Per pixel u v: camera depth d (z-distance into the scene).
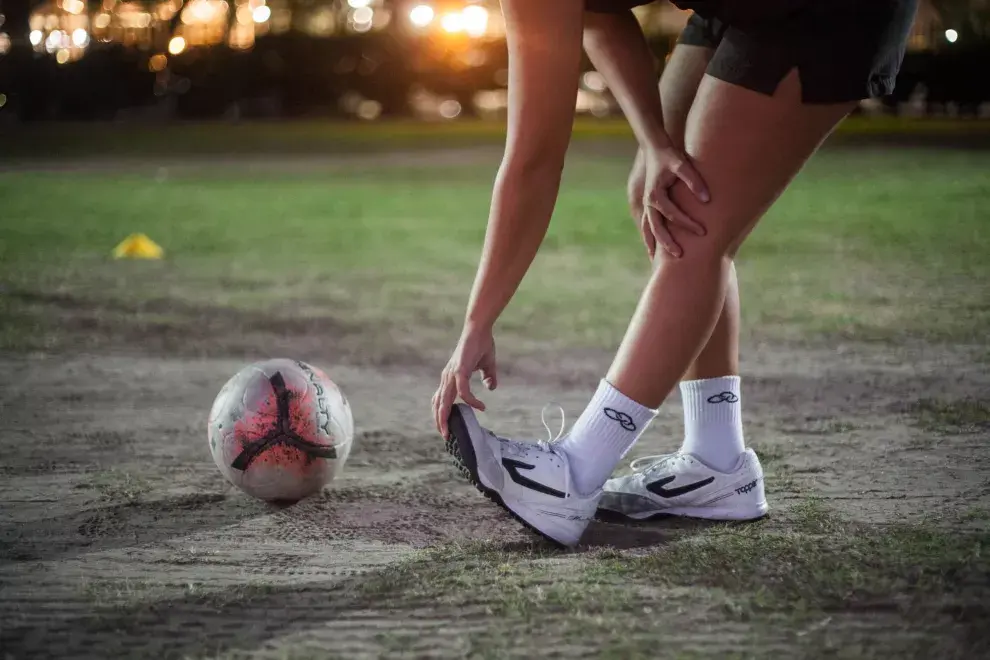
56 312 6.55
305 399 3.38
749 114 2.69
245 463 3.31
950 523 3.06
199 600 2.59
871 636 2.34
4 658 2.30
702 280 2.79
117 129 26.77
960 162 16.38
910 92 28.22
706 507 3.12
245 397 3.36
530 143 2.75
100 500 3.40
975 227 9.84
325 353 5.61
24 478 3.63
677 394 4.68
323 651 2.31
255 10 31.61
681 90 3.22
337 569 2.80
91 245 9.34
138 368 5.28
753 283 7.38
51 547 2.99
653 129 2.96
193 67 31.06
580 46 2.72
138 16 30.22
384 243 9.56
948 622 2.40
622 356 2.89
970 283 7.23
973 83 27.72
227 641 2.37
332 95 32.16
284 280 7.73
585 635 2.36
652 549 2.91
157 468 3.74
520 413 4.50
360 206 12.41
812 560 2.75
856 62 2.62
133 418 4.41
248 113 31.61
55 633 2.43
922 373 4.98
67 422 4.34
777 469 3.63
